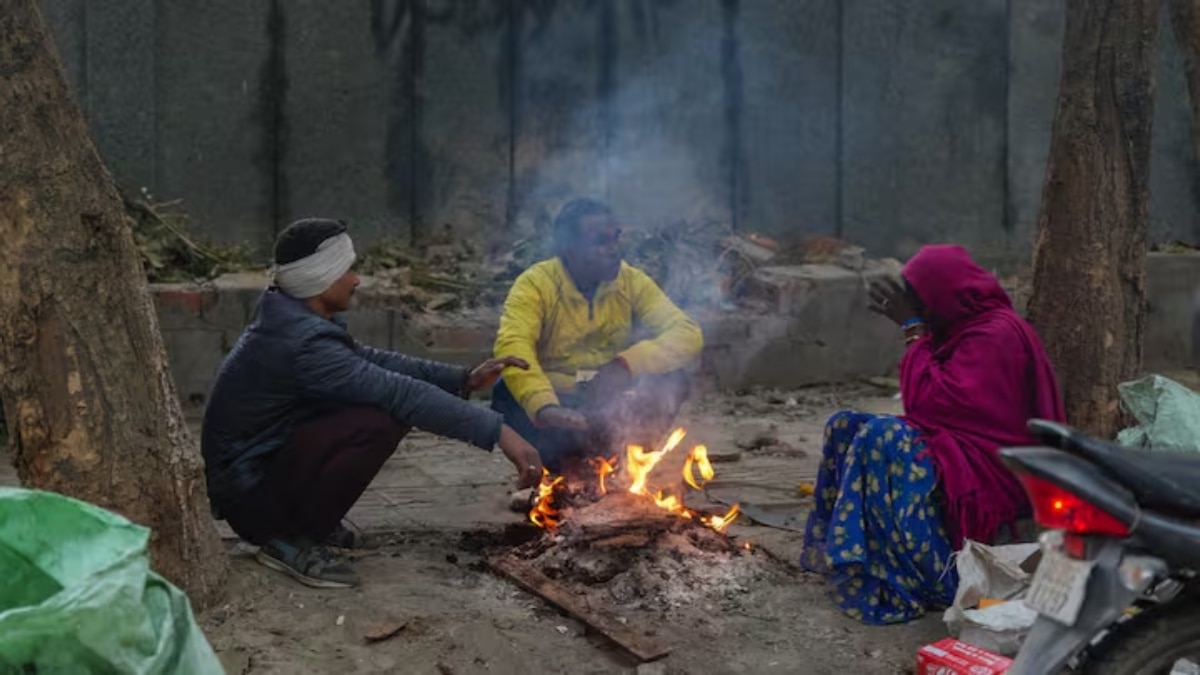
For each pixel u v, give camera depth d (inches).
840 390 337.1
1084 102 199.8
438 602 157.3
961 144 393.1
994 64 393.1
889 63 386.6
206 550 150.7
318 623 147.8
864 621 154.3
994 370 153.6
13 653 85.3
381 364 176.6
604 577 164.7
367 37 359.3
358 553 179.5
